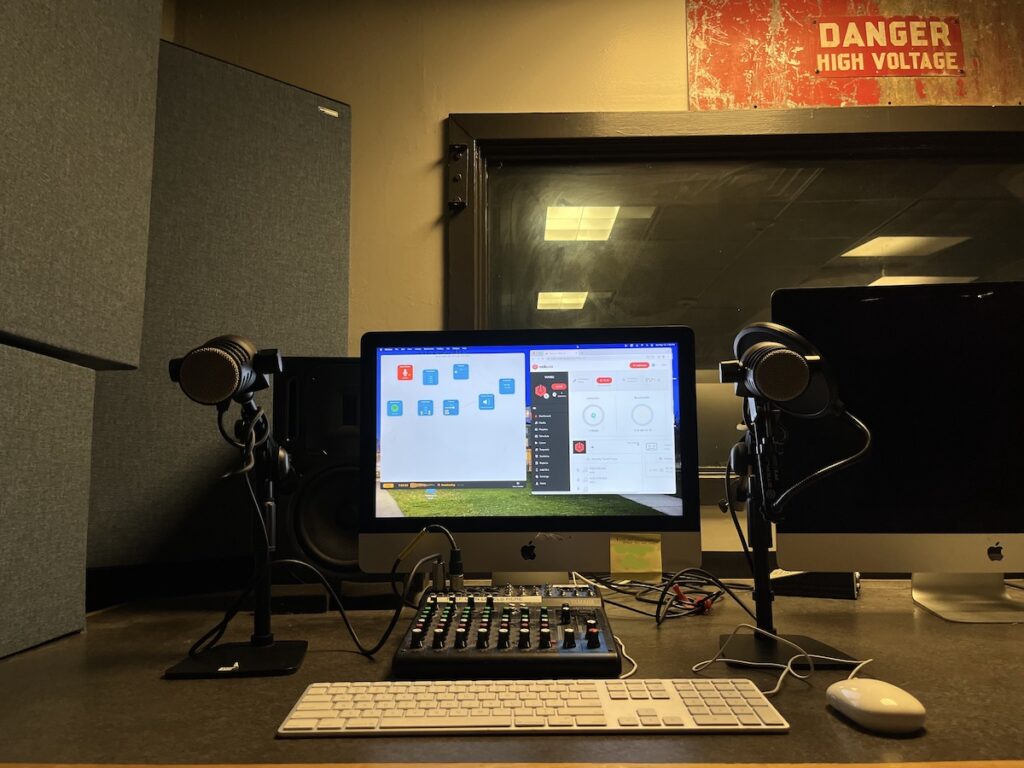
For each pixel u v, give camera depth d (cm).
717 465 153
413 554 98
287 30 167
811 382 75
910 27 166
